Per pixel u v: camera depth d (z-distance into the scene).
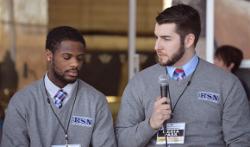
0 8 14.08
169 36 5.02
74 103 5.24
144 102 5.20
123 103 5.32
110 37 13.48
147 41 12.04
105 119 5.32
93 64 13.35
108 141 5.26
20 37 14.00
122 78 12.52
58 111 5.18
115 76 12.90
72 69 5.12
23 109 5.16
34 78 13.82
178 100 5.09
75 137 5.20
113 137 5.31
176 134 5.05
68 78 5.14
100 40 13.56
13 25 14.05
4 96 10.48
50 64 5.23
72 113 5.22
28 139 5.19
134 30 12.20
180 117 5.07
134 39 12.12
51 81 5.22
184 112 5.07
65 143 5.17
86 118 5.24
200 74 5.14
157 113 4.88
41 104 5.19
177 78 5.12
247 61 7.50
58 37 5.14
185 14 5.03
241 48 7.52
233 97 5.10
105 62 13.23
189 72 5.14
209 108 5.07
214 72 5.16
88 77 13.26
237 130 5.09
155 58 11.48
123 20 13.49
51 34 5.21
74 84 5.25
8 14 14.08
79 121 5.22
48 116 5.17
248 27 7.49
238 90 5.15
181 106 5.07
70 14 14.34
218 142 5.10
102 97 5.40
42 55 13.88
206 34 7.44
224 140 5.15
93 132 5.28
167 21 5.03
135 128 5.14
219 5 7.50
